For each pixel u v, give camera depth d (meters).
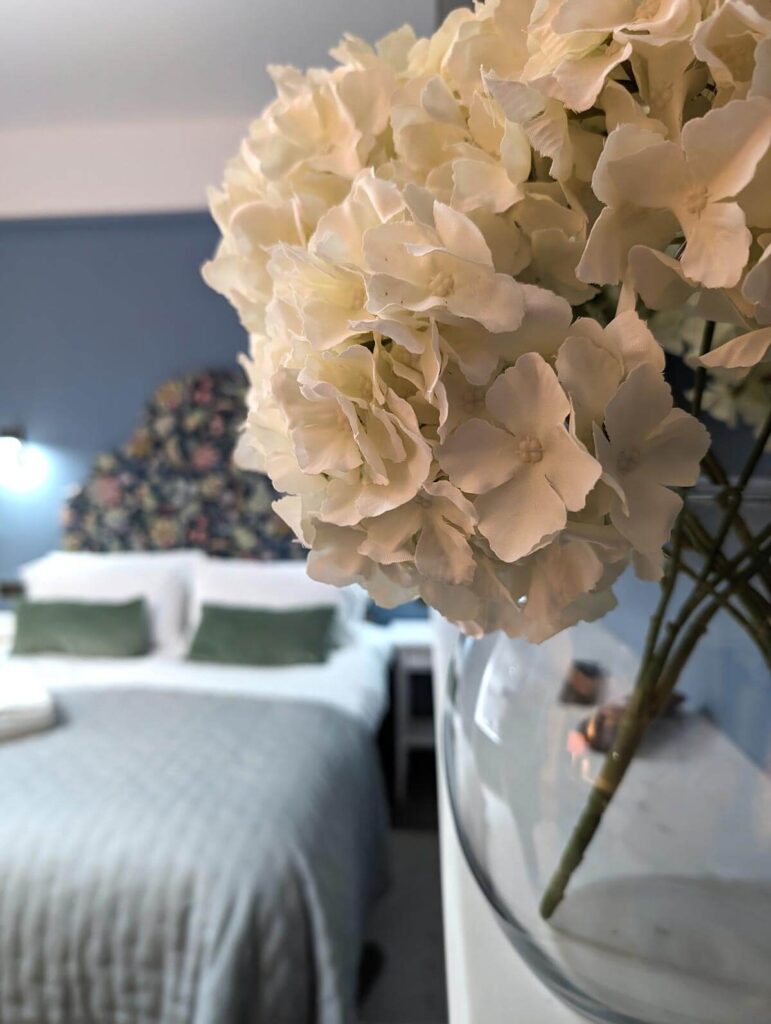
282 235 0.44
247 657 2.97
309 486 0.38
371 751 2.43
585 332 0.33
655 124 0.32
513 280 0.32
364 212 0.37
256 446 0.44
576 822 0.49
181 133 3.40
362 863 2.03
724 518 0.45
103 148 3.45
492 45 0.36
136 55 2.76
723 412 0.53
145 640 3.18
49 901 1.55
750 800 0.48
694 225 0.30
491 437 0.32
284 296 0.38
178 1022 1.51
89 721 2.23
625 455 0.33
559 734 0.51
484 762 0.53
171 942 1.53
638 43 0.30
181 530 3.73
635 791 0.49
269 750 2.03
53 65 2.83
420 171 0.38
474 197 0.35
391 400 0.33
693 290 0.33
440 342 0.32
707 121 0.28
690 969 0.45
